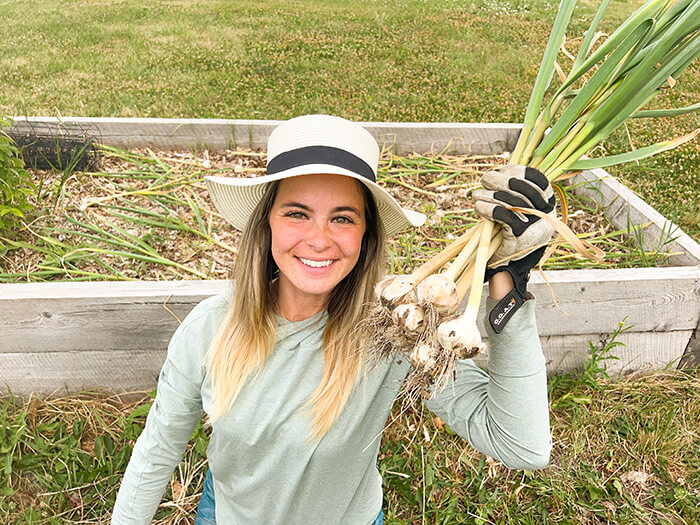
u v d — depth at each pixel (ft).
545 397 4.30
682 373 10.52
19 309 8.63
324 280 4.34
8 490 8.02
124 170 13.82
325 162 4.04
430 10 35.78
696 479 9.06
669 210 15.10
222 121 14.73
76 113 19.15
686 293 9.92
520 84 24.39
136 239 11.18
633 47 4.48
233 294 4.72
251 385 4.59
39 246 11.07
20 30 28.73
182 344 4.73
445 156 15.38
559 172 4.57
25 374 9.25
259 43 28.07
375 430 4.87
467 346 3.82
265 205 4.49
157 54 25.89
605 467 9.19
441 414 4.90
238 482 4.94
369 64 25.85
